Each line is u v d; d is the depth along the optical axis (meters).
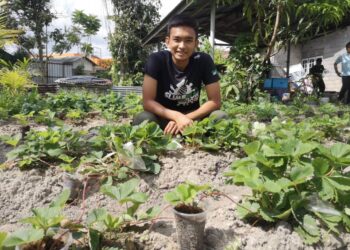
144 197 1.42
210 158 2.39
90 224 1.31
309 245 1.42
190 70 2.87
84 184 1.92
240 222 1.56
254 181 1.46
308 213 1.53
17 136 2.53
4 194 1.95
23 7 21.50
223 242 1.46
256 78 6.99
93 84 10.09
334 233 1.49
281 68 12.49
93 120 4.89
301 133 2.48
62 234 1.24
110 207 1.84
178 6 7.82
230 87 6.79
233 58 7.30
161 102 3.03
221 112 2.88
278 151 1.58
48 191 2.00
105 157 2.17
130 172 2.13
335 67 7.98
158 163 2.26
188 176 2.14
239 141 2.69
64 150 2.42
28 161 2.18
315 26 7.85
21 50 22.17
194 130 2.48
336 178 1.51
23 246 1.17
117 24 16.77
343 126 3.80
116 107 5.43
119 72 16.73
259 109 5.14
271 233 1.47
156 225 1.60
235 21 9.75
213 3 7.38
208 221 1.60
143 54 17.19
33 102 5.04
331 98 8.30
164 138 2.38
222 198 1.89
